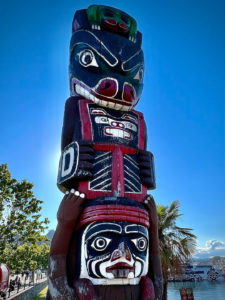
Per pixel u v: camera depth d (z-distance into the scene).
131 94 5.43
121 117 5.46
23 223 16.64
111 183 4.65
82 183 4.55
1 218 16.36
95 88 5.30
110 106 5.40
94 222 4.20
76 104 5.40
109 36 5.58
